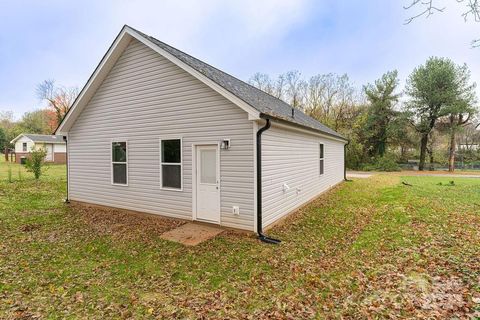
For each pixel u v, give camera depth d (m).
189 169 7.16
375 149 28.69
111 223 7.37
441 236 5.41
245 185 6.24
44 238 6.16
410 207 8.16
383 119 27.70
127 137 8.38
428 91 24.58
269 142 6.58
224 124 6.48
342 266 4.49
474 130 31.03
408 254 4.68
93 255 5.18
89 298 3.66
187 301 3.56
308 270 4.39
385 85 27.34
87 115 9.38
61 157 32.31
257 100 7.63
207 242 5.77
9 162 31.41
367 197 11.00
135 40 7.96
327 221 7.39
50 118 41.09
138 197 8.27
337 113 32.16
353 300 3.40
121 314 3.28
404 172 25.34
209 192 6.88
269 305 3.42
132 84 8.16
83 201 9.73
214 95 6.61
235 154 6.35
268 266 4.60
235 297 3.64
